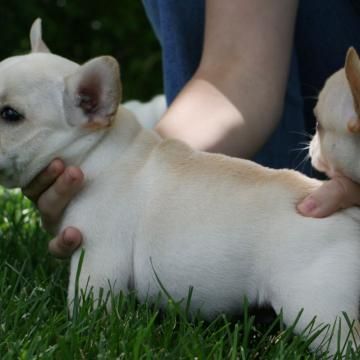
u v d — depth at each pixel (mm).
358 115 3486
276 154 5543
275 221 3500
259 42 4500
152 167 3750
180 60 5520
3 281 3869
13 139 3709
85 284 3652
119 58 11570
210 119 4254
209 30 4637
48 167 3740
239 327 3543
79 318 3475
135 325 3488
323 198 3498
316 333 3299
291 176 3672
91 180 3738
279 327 3678
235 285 3557
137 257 3664
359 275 3373
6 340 3336
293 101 5430
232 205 3578
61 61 3865
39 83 3727
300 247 3420
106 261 3658
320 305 3334
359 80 3389
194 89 4406
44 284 4082
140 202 3684
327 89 3746
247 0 4570
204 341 3414
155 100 7406
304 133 5359
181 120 4250
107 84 3684
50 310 3756
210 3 4664
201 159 3756
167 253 3604
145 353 3256
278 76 4500
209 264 3551
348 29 5250
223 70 4457
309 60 5461
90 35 11602
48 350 3232
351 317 3328
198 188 3654
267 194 3578
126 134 3818
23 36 10992
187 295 3637
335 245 3410
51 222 3879
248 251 3502
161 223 3629
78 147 3746
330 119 3684
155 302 3697
